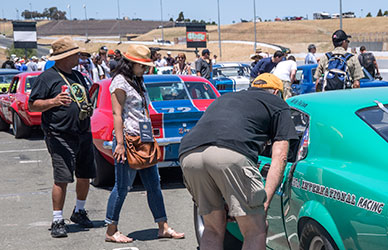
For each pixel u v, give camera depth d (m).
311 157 3.75
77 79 5.79
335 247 3.33
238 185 3.36
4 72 17.53
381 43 72.25
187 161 3.51
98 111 7.85
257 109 3.56
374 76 17.44
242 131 3.45
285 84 10.96
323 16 174.12
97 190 7.89
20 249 5.36
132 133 5.32
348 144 3.50
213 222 3.65
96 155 7.88
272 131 3.60
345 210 3.22
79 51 5.72
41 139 13.82
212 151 3.40
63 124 5.61
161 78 8.29
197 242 5.45
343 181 3.28
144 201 7.23
